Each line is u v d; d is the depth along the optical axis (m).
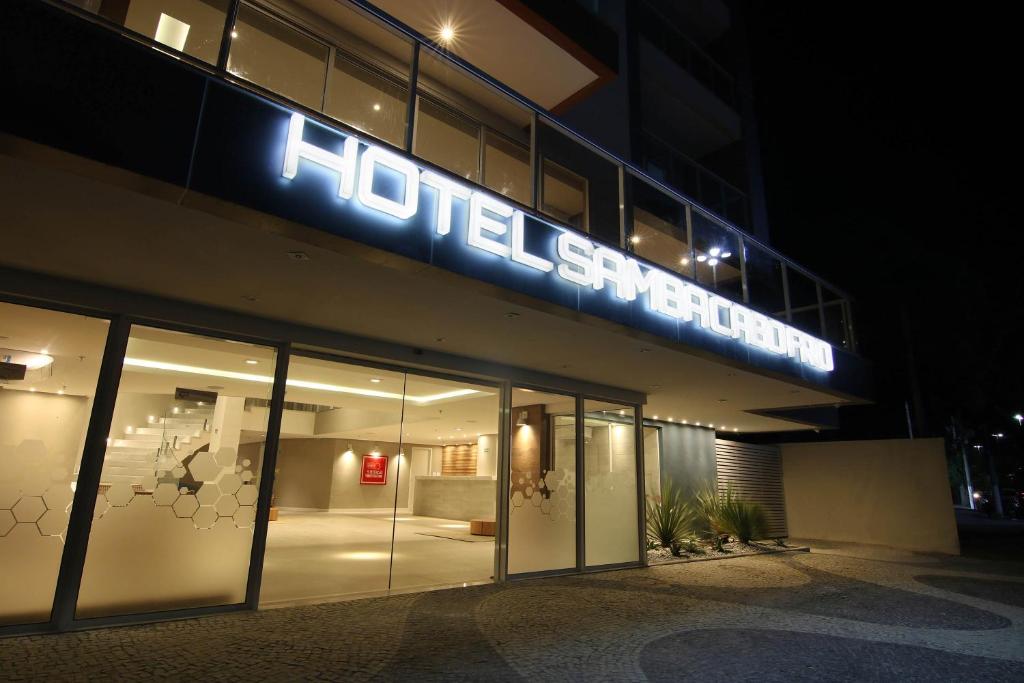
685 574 9.45
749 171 18.38
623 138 13.69
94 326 5.53
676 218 10.85
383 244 4.55
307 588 6.99
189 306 5.90
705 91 17.41
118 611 5.22
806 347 9.96
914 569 11.15
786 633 5.87
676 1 18.45
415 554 10.27
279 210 4.03
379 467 10.55
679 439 14.53
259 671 4.22
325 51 7.04
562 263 5.99
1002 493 36.16
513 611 6.42
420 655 4.75
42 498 5.05
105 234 4.40
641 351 7.62
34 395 5.18
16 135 3.12
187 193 3.71
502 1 8.34
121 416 5.49
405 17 8.65
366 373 7.77
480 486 13.22
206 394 6.08
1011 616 7.00
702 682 4.37
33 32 3.29
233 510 6.05
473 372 8.11
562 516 9.05
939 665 4.93
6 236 4.46
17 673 3.98
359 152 4.57
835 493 16.67
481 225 5.26
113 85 3.50
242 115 4.00
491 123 8.61
